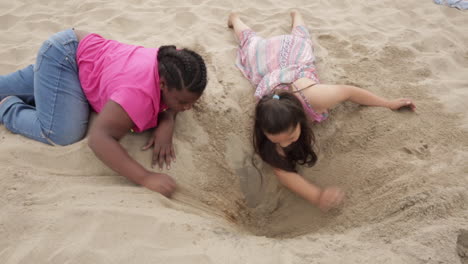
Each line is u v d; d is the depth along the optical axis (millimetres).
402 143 2531
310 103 2643
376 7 4336
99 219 1849
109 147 2074
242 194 2623
